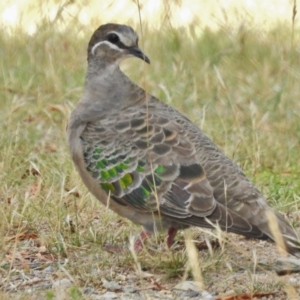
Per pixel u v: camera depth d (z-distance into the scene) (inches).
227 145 1220.5
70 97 1464.1
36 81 1507.1
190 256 812.6
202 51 1664.6
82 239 959.0
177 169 897.5
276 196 1103.0
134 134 928.9
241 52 1612.9
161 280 873.5
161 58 1644.9
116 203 937.5
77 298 798.5
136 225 1011.3
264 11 1991.9
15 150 1206.9
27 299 815.1
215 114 1359.5
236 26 1841.8
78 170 964.6
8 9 1985.7
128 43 994.1
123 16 1951.3
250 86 1483.8
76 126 965.2
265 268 895.7
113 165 927.7
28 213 1010.1
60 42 1690.5
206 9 2026.3
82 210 1042.7
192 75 1524.4
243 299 820.0
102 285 859.4
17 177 1146.0
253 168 1171.3
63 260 922.7
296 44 1689.2
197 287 845.8
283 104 1380.4
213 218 867.4
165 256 915.4
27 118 1370.6
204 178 887.1
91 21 1843.0
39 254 937.5
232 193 874.8
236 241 979.3
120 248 941.2
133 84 977.5
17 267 907.4
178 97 1421.0
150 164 909.2
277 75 1528.1
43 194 1100.5
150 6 2007.9
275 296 828.6
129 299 825.5
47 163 1180.5
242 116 1336.1
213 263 888.9
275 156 1219.9
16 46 1696.6
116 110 962.7
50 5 1977.1
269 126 1306.6
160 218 900.6
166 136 917.2
